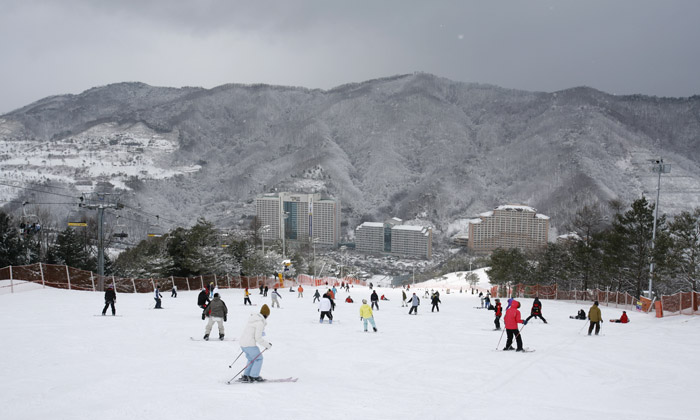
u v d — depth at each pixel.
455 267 170.25
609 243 48.22
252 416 7.66
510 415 8.26
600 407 8.95
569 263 60.75
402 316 30.80
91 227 70.75
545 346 17.14
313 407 8.42
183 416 7.54
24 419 7.35
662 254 38.22
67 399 8.59
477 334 21.08
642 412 8.58
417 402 9.16
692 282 39.69
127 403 8.23
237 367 12.34
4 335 16.69
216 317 17.00
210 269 57.19
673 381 11.50
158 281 46.31
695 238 37.88
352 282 118.12
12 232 48.56
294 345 16.97
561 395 9.99
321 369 12.88
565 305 41.81
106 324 20.33
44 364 12.01
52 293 34.06
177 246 58.66
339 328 22.84
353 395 9.60
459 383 11.19
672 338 19.14
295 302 41.47
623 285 58.03
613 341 18.33
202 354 14.05
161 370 11.53
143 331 18.64
